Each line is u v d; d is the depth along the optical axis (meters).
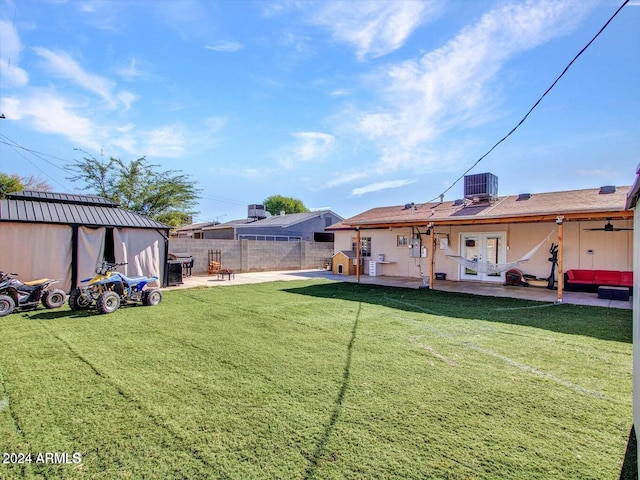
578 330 5.84
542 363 4.27
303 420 2.88
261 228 22.88
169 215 20.88
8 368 4.02
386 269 15.27
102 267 7.91
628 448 2.50
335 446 2.52
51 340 5.19
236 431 2.71
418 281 12.96
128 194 18.94
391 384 3.61
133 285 8.02
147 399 3.24
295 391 3.43
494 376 3.85
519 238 11.59
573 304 8.21
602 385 3.62
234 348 4.80
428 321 6.47
